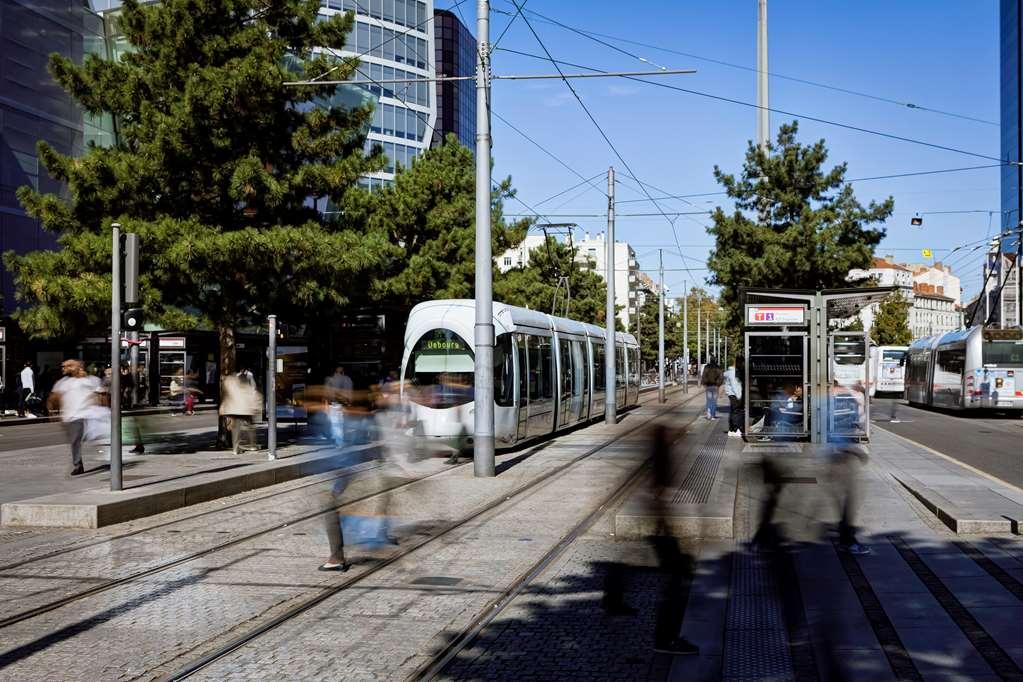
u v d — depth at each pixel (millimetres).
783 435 23250
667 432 7246
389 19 68250
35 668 6336
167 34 19422
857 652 6535
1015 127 84438
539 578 9023
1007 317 83188
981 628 7047
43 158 18875
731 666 6309
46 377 38500
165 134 18766
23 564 9758
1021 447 24594
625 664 6375
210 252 18500
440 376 21203
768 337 23359
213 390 48594
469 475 17531
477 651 6707
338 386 9867
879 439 25875
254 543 10883
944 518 11695
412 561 9836
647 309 113312
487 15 17312
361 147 21812
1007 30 88312
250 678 6109
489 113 17359
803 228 30969
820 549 10250
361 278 21953
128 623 7477
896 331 92688
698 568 9383
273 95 19312
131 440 24953
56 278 18203
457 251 34969
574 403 29078
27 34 42719
